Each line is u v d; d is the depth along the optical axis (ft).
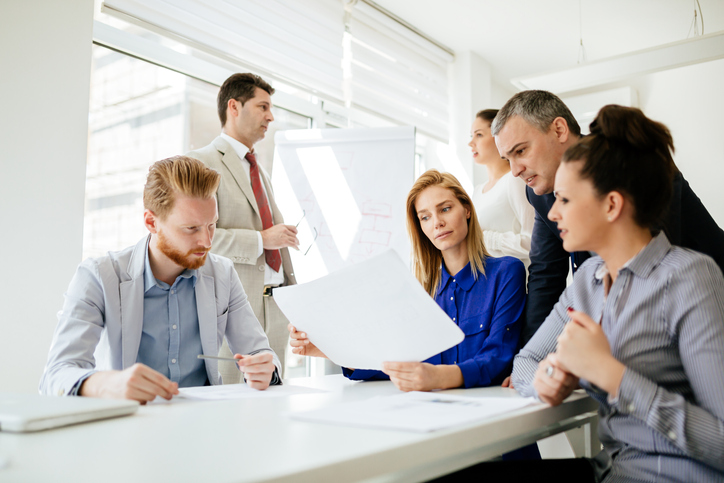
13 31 5.51
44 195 5.65
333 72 9.57
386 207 7.29
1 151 5.38
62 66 5.84
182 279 4.29
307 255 7.42
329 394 3.22
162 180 3.95
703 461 2.26
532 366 3.16
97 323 3.83
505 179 7.92
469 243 4.36
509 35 11.53
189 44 7.53
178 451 1.76
